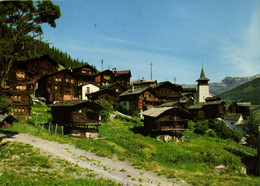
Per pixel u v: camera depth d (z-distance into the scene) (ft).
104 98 199.72
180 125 139.64
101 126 137.08
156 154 96.07
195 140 141.28
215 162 101.96
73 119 108.47
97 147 87.66
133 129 142.10
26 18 70.49
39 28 75.72
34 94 206.49
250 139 163.22
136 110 204.74
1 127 104.37
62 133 104.42
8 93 140.87
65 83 216.54
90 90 223.30
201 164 98.68
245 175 100.07
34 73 181.47
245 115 257.75
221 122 182.39
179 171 77.66
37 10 73.72
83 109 112.57
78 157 71.36
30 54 75.51
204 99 286.66
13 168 53.21
